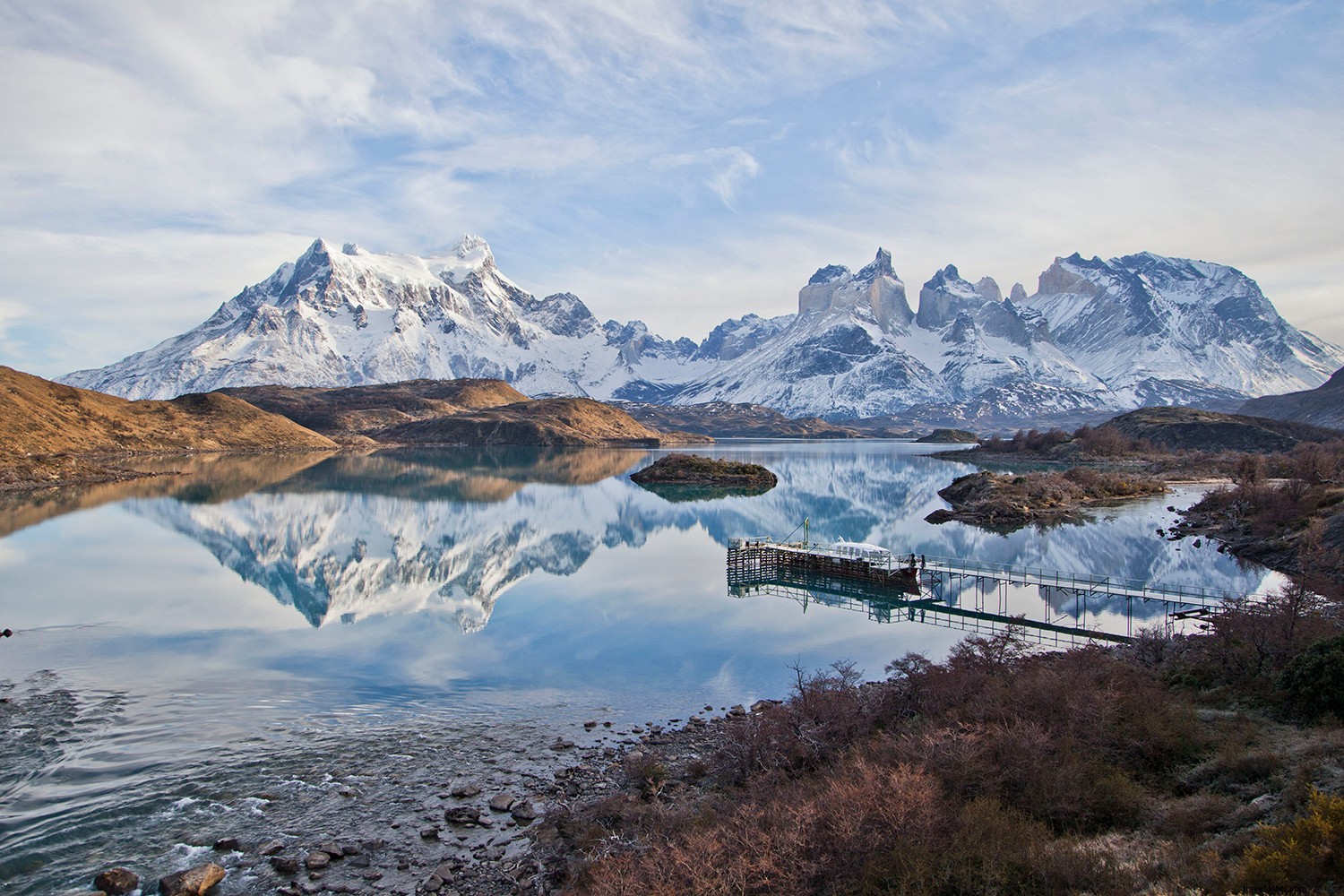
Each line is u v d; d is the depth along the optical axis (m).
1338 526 81.50
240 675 48.44
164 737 38.16
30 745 36.72
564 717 42.38
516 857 27.72
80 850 28.20
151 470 191.88
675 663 52.81
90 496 141.75
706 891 22.23
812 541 103.00
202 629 58.88
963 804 26.69
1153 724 30.97
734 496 165.62
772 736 35.09
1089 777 28.05
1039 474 170.88
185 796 32.28
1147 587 72.50
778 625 63.66
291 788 33.19
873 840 23.95
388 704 43.88
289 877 26.73
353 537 104.62
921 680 39.56
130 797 32.09
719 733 39.69
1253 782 27.14
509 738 39.09
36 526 108.38
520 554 96.69
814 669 51.22
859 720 36.44
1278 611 43.47
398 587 76.56
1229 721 32.94
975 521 124.06
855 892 22.61
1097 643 51.53
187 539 98.88
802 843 24.06
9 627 58.09
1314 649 34.34
